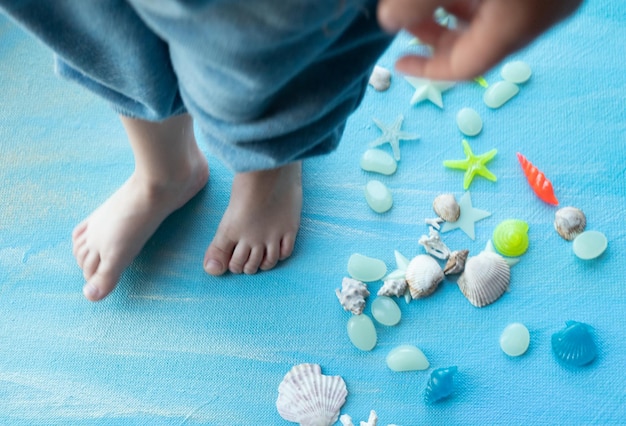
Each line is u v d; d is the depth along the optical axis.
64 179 0.68
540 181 0.66
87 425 0.63
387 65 0.70
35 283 0.66
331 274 0.66
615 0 0.70
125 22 0.45
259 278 0.66
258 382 0.64
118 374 0.64
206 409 0.63
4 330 0.65
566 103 0.68
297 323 0.65
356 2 0.41
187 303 0.65
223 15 0.38
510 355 0.63
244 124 0.46
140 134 0.57
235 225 0.64
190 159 0.64
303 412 0.62
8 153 0.69
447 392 0.62
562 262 0.65
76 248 0.65
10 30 0.71
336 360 0.64
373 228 0.67
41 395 0.64
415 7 0.33
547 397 0.63
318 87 0.45
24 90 0.70
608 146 0.67
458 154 0.68
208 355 0.64
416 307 0.65
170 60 0.48
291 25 0.39
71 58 0.47
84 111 0.70
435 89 0.69
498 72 0.69
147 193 0.63
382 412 0.63
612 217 0.66
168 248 0.67
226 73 0.43
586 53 0.69
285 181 0.63
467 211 0.66
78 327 0.65
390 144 0.68
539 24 0.35
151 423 0.63
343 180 0.68
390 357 0.63
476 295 0.64
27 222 0.67
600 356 0.63
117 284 0.66
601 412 0.62
